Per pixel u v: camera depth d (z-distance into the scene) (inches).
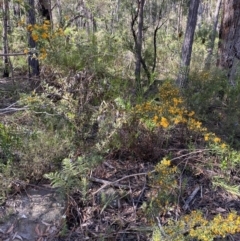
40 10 176.6
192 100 132.0
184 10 237.3
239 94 138.5
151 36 230.1
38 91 139.0
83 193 84.6
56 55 129.1
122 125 104.7
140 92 129.6
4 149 88.1
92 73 123.9
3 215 83.4
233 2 177.8
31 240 78.9
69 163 81.3
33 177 95.3
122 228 83.1
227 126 129.8
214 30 288.0
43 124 106.5
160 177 83.7
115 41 160.7
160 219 85.4
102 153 99.4
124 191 93.5
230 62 185.5
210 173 105.0
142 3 162.6
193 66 174.4
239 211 92.3
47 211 86.0
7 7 166.4
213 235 65.7
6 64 198.4
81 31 165.3
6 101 142.8
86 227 82.8
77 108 106.9
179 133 122.3
